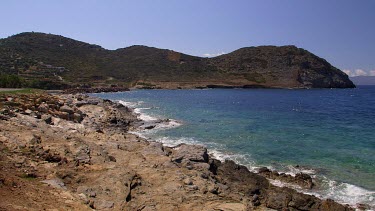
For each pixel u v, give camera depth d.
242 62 190.12
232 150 28.38
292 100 91.56
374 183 20.22
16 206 10.23
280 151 28.03
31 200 11.18
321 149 28.81
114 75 160.75
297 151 28.05
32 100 39.12
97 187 14.21
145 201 13.78
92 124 36.09
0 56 146.75
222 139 33.00
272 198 16.84
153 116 51.41
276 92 131.38
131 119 44.38
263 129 39.22
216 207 13.62
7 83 80.25
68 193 12.94
